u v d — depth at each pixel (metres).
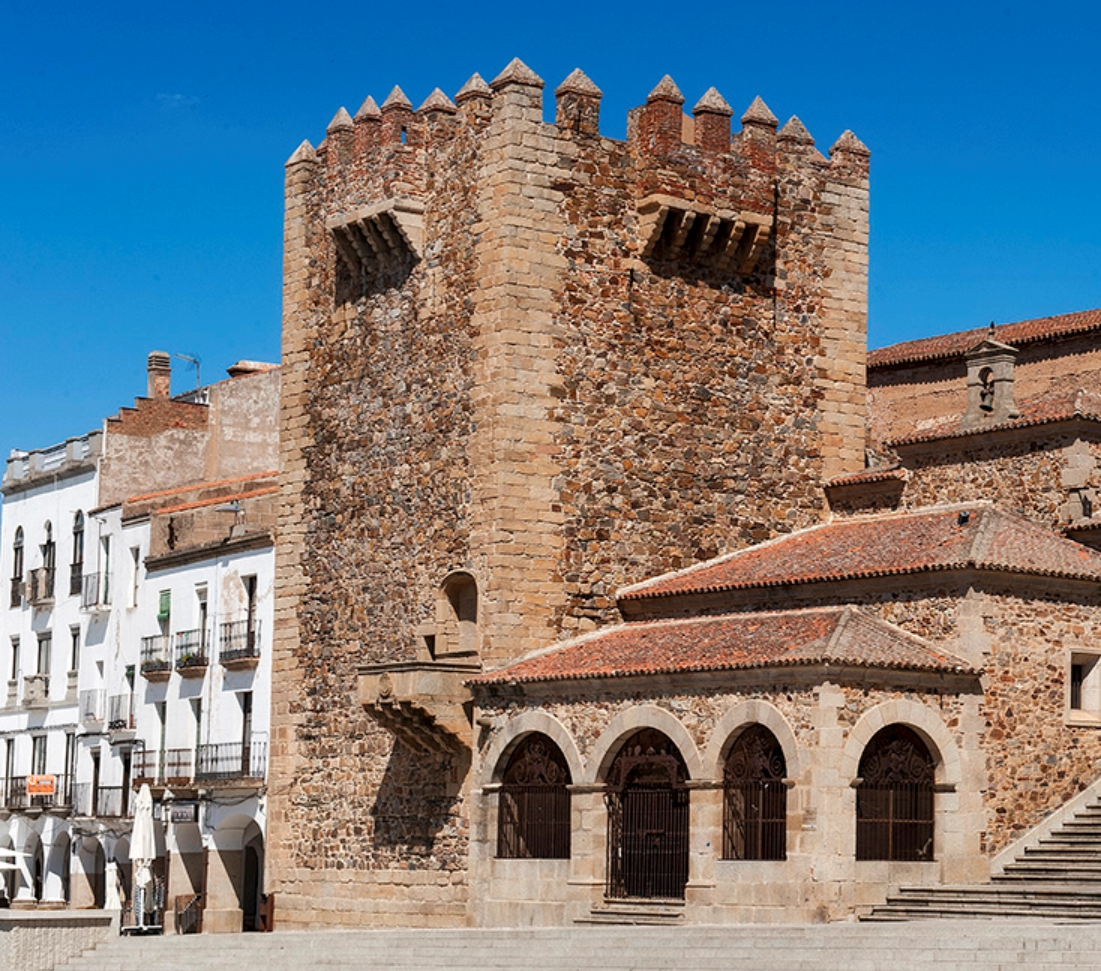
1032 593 53.12
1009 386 59.84
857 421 64.44
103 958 56.19
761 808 50.75
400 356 62.28
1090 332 70.31
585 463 59.25
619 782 53.56
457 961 47.88
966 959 40.00
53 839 90.75
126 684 85.19
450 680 57.56
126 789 84.31
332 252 65.62
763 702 50.34
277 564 66.50
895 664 50.09
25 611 96.25
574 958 45.59
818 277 64.31
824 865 48.69
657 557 60.19
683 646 53.88
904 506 61.38
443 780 58.81
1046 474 57.75
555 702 55.09
